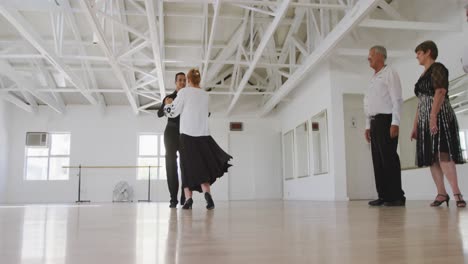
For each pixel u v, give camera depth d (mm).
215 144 3236
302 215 2166
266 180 12484
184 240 986
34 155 12375
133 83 10188
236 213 2482
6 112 11977
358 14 5145
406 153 6840
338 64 8109
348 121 8969
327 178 8180
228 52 9250
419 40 6555
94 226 1499
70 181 12281
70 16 7352
